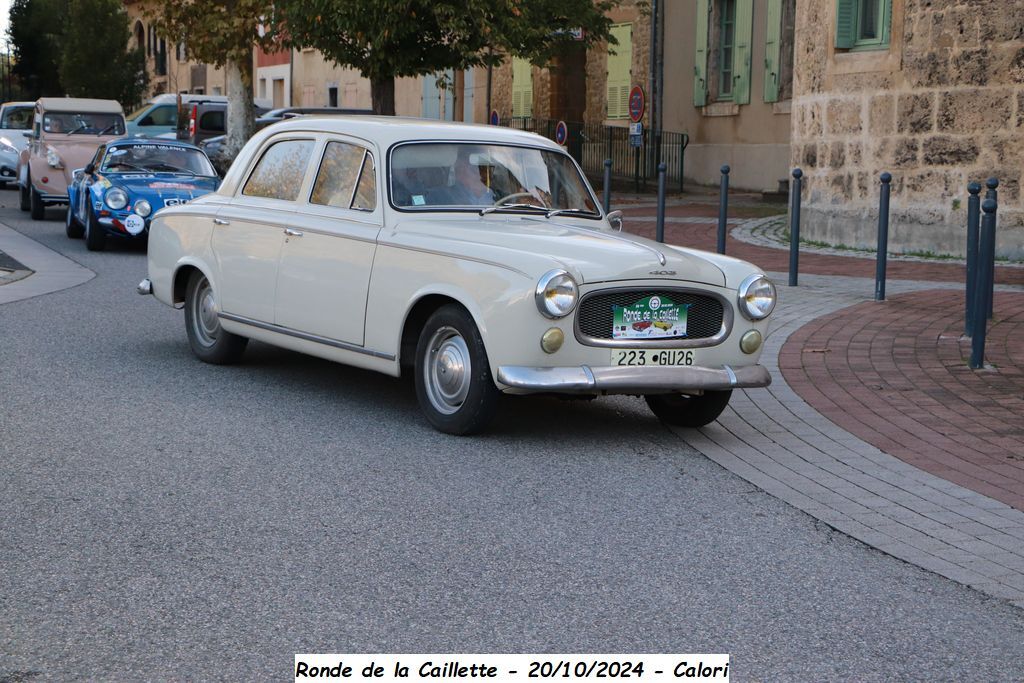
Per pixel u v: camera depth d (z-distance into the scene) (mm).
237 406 7637
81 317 11070
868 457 6672
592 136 33094
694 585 4715
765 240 18094
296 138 8266
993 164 15406
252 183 8523
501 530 5316
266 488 5859
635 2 30828
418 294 6918
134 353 9383
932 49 15914
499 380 6531
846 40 17156
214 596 4469
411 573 4758
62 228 20391
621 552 5070
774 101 27422
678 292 6762
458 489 5930
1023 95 15055
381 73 19828
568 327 6480
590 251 6738
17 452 6418
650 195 28234
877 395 8109
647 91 31844
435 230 7055
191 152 17766
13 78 63125
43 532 5145
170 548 4977
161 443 6672
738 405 7926
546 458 6566
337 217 7602
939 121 15914
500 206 7551
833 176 17453
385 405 7777
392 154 7512
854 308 11531
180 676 3795
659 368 6672
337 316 7492
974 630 4336
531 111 36000
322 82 46500
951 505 5816
